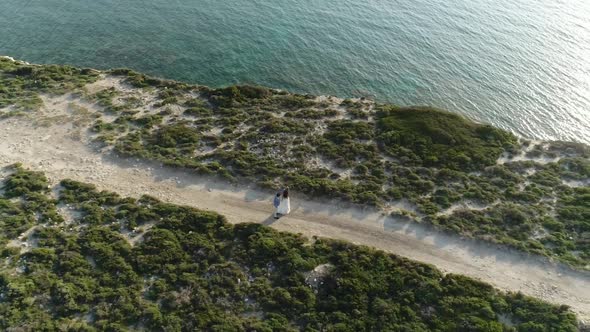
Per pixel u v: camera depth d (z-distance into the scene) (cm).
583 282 2883
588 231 3197
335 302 2669
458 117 4288
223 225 3130
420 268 2888
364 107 4503
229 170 3616
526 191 3559
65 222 3119
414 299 2711
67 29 5947
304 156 3803
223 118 4209
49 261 2812
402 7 7081
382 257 2948
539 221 3281
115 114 4200
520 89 5375
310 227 3194
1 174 3484
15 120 4028
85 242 2950
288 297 2681
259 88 4659
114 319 2527
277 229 3155
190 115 4253
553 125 4850
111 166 3634
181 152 3794
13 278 2681
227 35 6100
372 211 3322
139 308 2583
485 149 3956
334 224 3228
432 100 5225
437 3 7288
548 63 5816
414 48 6078
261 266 2878
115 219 3156
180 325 2522
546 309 2673
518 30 6569
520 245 3072
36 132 3925
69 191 3356
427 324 2589
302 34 6234
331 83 5397
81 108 4247
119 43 5766
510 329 2570
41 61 5328
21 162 3612
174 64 5484
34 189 3356
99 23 6141
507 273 2933
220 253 2945
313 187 3450
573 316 2628
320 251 2984
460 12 7031
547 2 7438
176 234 3048
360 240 3116
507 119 4953
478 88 5400
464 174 3681
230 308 2633
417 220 3250
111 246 2936
